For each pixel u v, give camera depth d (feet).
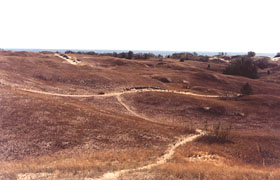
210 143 84.69
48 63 239.50
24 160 57.67
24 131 73.82
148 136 82.99
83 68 243.40
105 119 95.35
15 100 96.22
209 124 126.62
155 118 129.80
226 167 55.72
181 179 40.75
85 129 82.23
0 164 52.01
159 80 260.83
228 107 149.48
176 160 60.13
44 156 61.82
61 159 59.11
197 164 56.13
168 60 498.69
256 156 75.92
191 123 125.49
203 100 160.04
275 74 430.61
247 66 393.29
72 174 42.24
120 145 73.51
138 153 65.77
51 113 90.68
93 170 45.21
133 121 101.14
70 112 96.07
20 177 40.22
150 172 44.83
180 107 148.66
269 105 160.45
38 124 79.82
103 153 64.69
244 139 93.40
